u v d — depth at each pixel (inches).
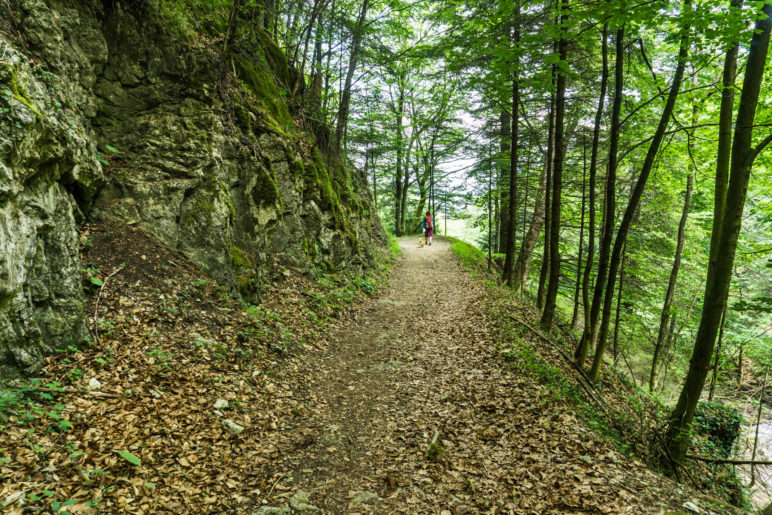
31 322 179.9
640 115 429.7
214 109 337.7
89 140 249.8
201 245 306.7
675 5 258.7
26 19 219.0
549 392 279.0
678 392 636.1
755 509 316.8
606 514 160.1
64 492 130.8
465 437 221.6
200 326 260.4
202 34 362.6
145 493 142.9
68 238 213.9
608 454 209.3
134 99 299.1
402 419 241.0
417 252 940.6
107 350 204.4
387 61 561.9
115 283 238.8
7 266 168.7
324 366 305.9
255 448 190.2
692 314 658.8
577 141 556.7
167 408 189.8
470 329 405.7
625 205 651.5
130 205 277.1
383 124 828.6
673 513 164.1
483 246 1133.7
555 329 465.7
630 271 642.8
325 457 197.2
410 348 361.1
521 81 324.2
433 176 1131.3
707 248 732.0
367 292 531.2
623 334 741.9
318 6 470.9
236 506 154.0
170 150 305.3
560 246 742.5
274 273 394.0
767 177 420.5
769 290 676.7
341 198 615.5
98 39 273.9
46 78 218.2
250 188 369.1
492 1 355.3
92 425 163.0
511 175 585.9
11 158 173.5
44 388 168.1
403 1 668.7
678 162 537.0
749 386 604.1
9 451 136.1
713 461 263.0
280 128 446.3
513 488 178.2
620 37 293.1
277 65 520.4
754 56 224.8
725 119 258.5
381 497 172.2
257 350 276.5
